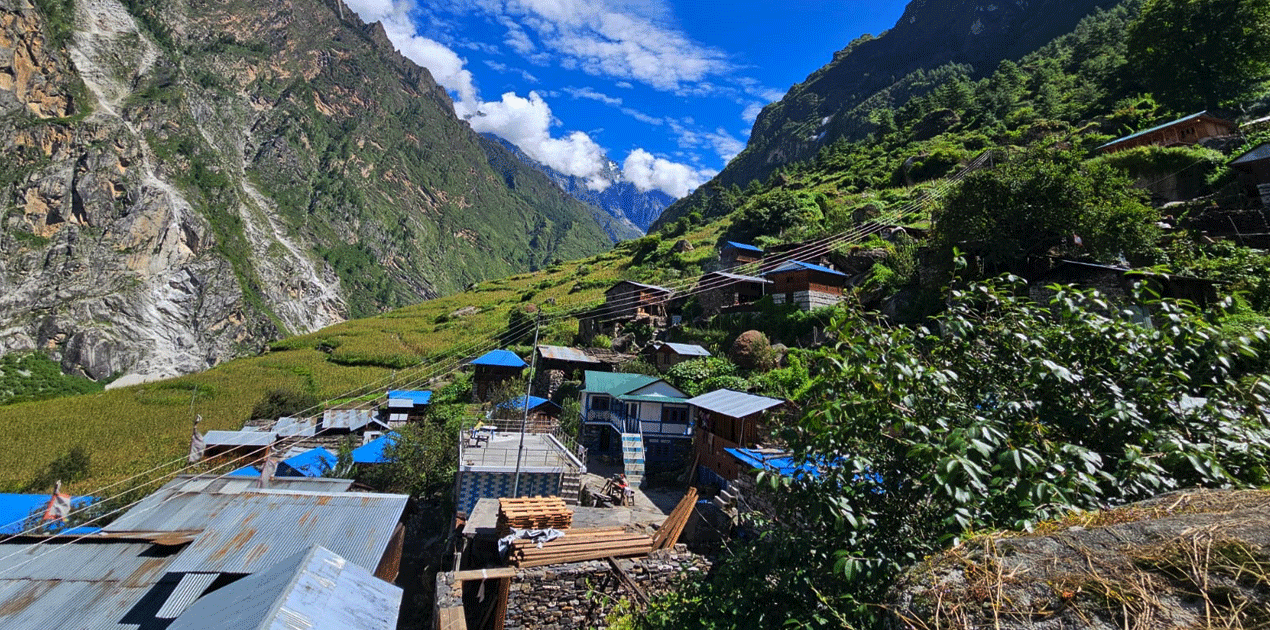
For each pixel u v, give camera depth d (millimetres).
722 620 4863
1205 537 2488
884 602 3152
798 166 112000
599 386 29750
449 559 17344
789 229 58906
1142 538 2654
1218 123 34875
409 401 40438
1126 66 54219
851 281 35219
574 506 19031
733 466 19797
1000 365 5320
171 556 13062
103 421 48969
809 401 5379
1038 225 24641
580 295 67625
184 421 48656
